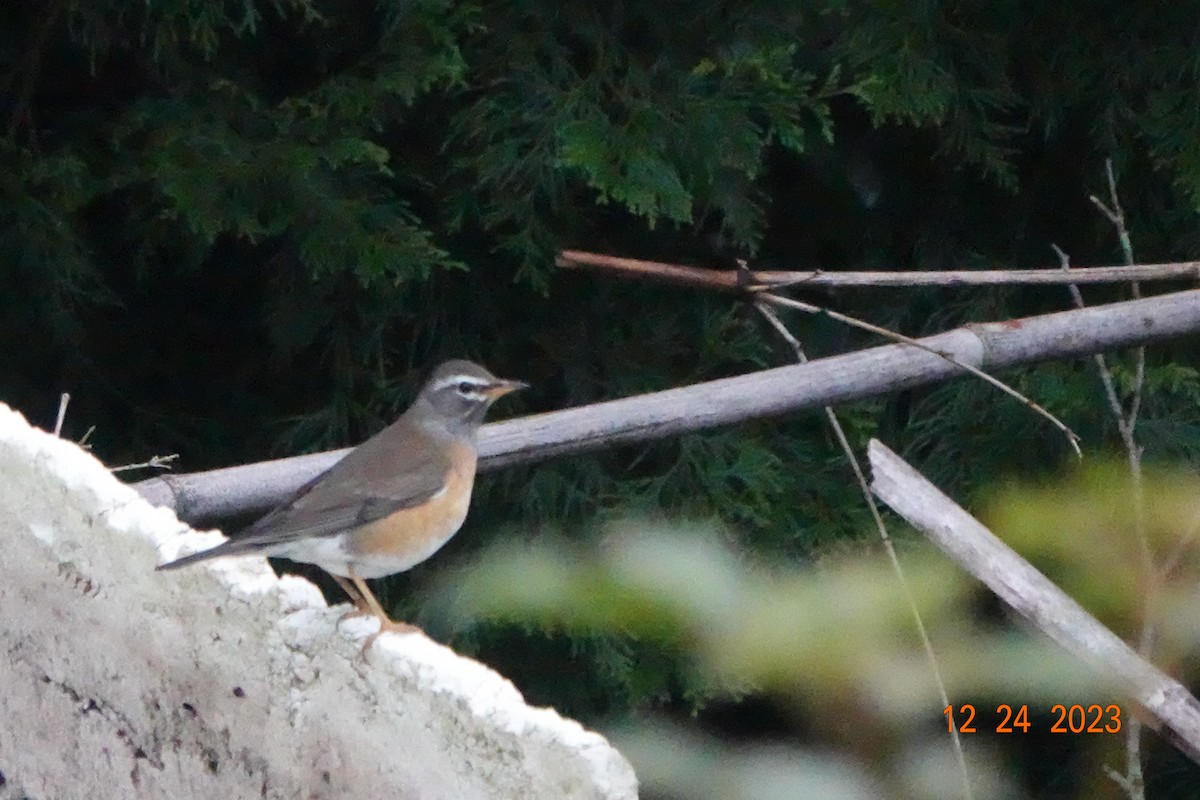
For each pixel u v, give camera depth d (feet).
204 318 40.81
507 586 10.20
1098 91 40.16
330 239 34.04
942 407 39.11
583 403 39.42
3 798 24.34
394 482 25.48
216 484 27.89
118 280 39.34
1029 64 40.60
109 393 39.88
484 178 35.45
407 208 37.22
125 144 35.68
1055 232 42.78
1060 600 12.06
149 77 37.24
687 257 40.98
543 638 32.48
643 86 36.27
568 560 10.66
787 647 10.25
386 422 38.75
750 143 35.35
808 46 39.58
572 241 38.27
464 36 36.86
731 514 36.01
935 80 37.17
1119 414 26.27
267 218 34.60
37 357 38.63
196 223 32.91
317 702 18.84
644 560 10.40
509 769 16.19
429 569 37.60
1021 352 31.96
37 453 22.35
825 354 42.37
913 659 10.83
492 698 16.62
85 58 37.65
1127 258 32.94
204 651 20.35
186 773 21.02
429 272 34.99
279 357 38.50
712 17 38.04
